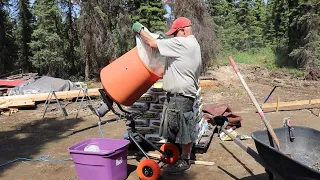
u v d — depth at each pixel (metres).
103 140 4.03
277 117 7.17
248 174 4.10
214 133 5.83
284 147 3.32
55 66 15.52
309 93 10.70
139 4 18.08
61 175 4.18
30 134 6.18
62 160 4.73
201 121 4.89
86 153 3.49
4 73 15.91
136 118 4.64
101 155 3.45
